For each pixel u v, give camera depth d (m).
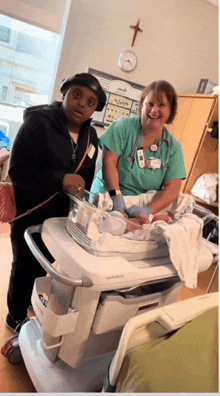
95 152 1.31
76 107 1.12
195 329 0.89
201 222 1.11
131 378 0.75
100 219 0.93
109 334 1.08
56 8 2.38
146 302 1.07
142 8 2.70
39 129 1.12
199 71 3.22
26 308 1.44
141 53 2.86
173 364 0.75
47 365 1.12
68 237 1.01
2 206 1.14
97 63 2.72
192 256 1.06
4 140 2.56
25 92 2.74
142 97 1.23
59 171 1.13
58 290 1.03
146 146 1.26
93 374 1.13
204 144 2.69
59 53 2.60
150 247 1.03
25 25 2.49
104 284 0.85
